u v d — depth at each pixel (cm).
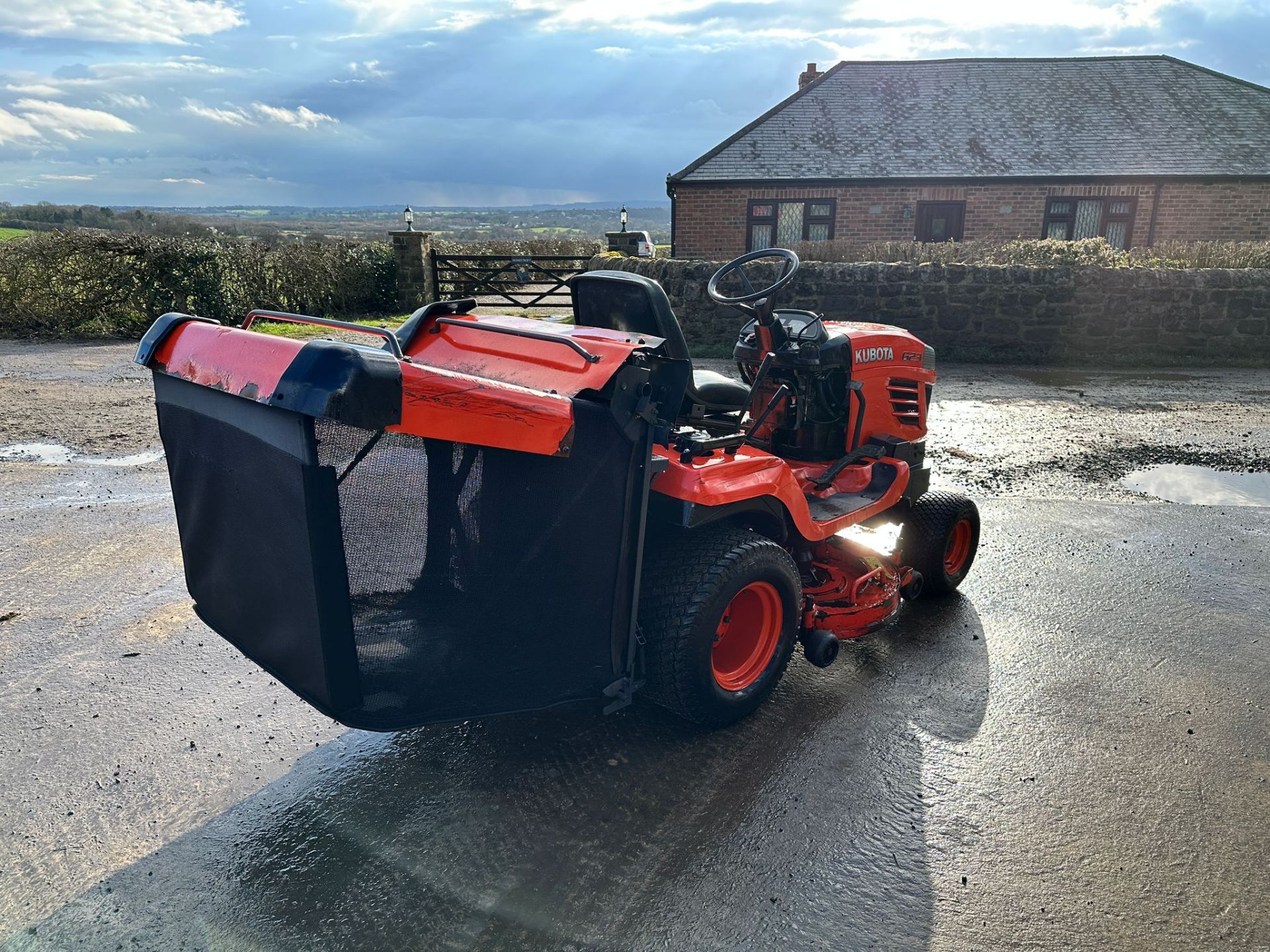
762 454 313
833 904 221
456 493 217
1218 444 719
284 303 1388
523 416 207
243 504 229
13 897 221
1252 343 1097
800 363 369
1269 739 299
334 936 209
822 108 1919
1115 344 1108
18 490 549
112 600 396
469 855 238
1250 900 225
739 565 276
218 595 266
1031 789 270
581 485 235
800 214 1808
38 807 255
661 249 2319
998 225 1756
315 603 206
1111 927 215
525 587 236
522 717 308
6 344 1137
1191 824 254
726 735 297
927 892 226
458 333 284
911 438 413
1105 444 718
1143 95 1902
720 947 207
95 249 1206
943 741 296
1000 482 612
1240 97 1880
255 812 255
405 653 223
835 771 277
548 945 207
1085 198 1725
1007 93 1927
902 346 402
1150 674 345
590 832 248
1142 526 521
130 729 296
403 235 1543
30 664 338
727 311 1162
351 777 272
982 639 376
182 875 230
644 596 275
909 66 2012
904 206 1759
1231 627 388
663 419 246
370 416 181
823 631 328
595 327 303
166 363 251
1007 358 1113
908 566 408
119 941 207
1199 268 1126
